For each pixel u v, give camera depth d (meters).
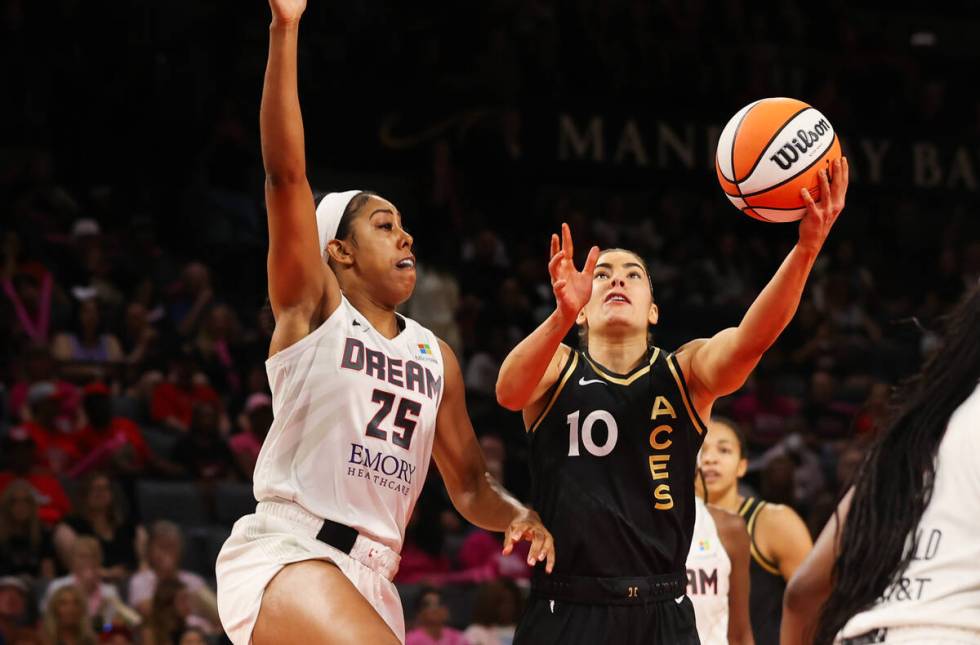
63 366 10.84
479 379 12.66
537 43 17.14
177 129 15.05
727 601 5.17
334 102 16.19
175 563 8.52
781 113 4.02
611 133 17.20
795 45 19.19
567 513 4.13
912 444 2.75
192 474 10.33
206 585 9.09
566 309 3.88
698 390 4.22
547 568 4.04
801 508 11.79
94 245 12.62
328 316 4.07
